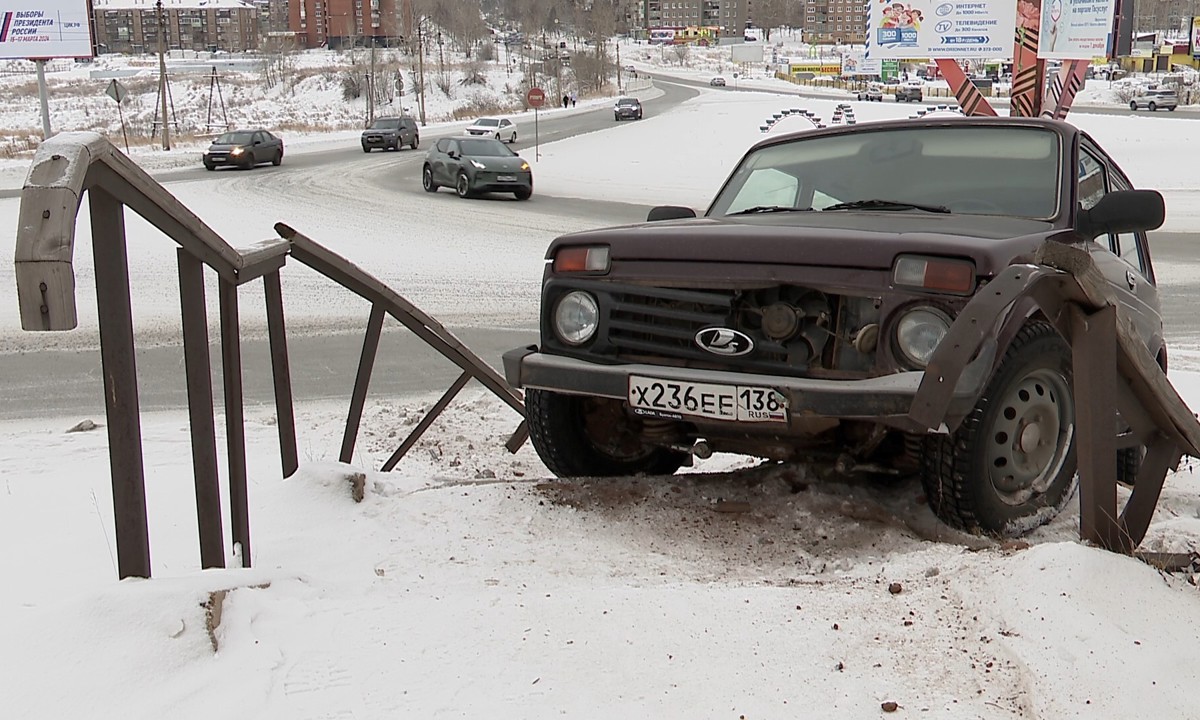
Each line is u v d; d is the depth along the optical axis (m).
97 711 2.26
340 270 4.32
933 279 3.29
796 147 4.97
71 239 2.25
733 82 120.25
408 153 43.47
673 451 4.77
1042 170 4.30
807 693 2.32
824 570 3.34
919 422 2.90
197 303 3.01
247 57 120.19
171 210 2.81
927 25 20.70
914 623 2.63
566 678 2.39
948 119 4.75
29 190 2.26
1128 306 4.59
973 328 2.87
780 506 3.90
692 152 40.19
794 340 3.54
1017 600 2.62
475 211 23.11
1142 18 160.12
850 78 104.62
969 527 3.58
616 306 3.84
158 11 45.22
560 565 3.36
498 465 5.64
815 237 3.50
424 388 8.16
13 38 38.88
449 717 2.24
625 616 2.69
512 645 2.54
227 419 3.27
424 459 5.77
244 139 35.12
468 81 99.31
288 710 2.28
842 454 3.85
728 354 3.62
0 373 8.73
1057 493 3.82
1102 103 75.56
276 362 4.15
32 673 2.33
